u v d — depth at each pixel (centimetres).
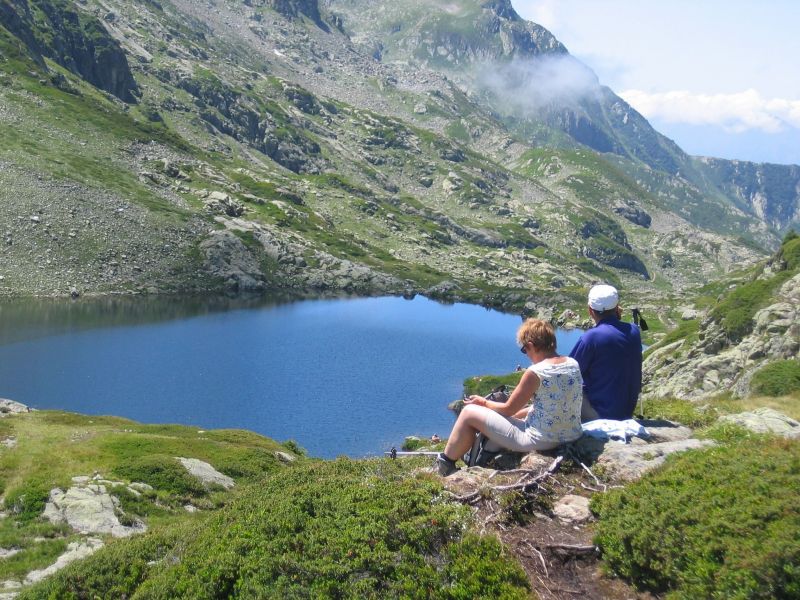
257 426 6419
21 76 19775
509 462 1005
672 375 6234
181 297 13888
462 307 17150
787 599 616
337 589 743
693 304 17350
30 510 2930
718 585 661
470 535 779
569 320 16375
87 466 3478
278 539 855
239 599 786
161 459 3638
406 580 731
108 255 14175
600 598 737
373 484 948
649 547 738
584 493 916
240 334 10844
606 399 1092
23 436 4062
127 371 7988
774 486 733
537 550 800
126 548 1254
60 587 1172
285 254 17800
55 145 17588
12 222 13638
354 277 18175
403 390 8112
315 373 8600
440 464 1027
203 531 1089
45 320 10462
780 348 4844
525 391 977
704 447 977
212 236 16625
